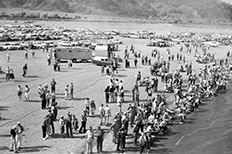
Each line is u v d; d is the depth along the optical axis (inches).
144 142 1171.9
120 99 1578.5
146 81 2075.5
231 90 2295.8
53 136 1259.2
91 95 1875.0
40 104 1648.6
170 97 1948.8
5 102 1658.5
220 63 3255.4
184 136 1408.7
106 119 1476.4
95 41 4638.3
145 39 5580.7
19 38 4407.0
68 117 1250.6
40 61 2947.8
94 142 1240.2
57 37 4847.4
